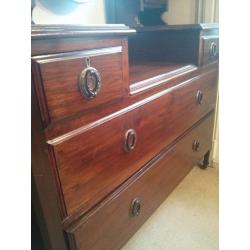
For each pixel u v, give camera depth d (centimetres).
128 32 53
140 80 67
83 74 44
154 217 114
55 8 85
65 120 45
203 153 127
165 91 76
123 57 54
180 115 89
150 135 73
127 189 67
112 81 52
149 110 69
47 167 44
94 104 48
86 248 56
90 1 98
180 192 132
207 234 104
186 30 93
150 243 100
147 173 76
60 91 41
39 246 51
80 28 42
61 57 40
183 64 93
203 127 118
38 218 47
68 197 49
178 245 99
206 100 111
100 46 48
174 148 91
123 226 70
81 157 50
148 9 123
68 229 51
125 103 60
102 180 57
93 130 51
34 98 38
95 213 57
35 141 41
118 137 59
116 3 107
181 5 143
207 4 135
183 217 114
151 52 104
